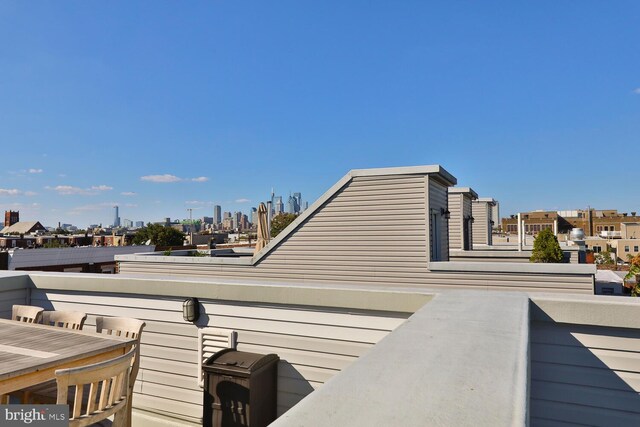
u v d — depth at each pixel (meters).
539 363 2.66
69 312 3.80
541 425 2.64
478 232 17.95
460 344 1.43
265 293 3.61
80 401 2.45
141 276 4.38
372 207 8.63
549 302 2.55
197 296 3.89
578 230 16.52
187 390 3.97
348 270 8.76
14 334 3.19
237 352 3.59
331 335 3.44
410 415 0.87
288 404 3.57
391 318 3.24
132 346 3.12
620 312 2.41
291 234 9.33
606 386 2.49
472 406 0.91
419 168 8.23
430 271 8.04
